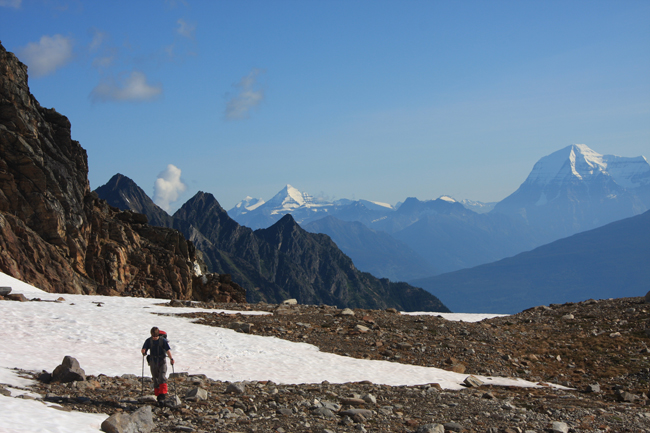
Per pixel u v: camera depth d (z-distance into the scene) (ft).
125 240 274.77
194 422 44.98
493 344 109.60
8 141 229.66
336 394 61.11
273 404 53.42
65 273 222.89
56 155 254.68
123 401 50.31
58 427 37.32
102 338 85.81
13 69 241.55
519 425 51.26
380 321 124.26
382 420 50.21
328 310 140.36
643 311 129.90
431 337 111.14
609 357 102.06
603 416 58.59
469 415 54.49
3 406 40.78
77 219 246.47
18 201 225.15
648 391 82.43
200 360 78.43
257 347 91.09
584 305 149.79
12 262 203.92
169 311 122.72
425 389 69.15
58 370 57.41
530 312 152.97
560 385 87.56
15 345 74.84
